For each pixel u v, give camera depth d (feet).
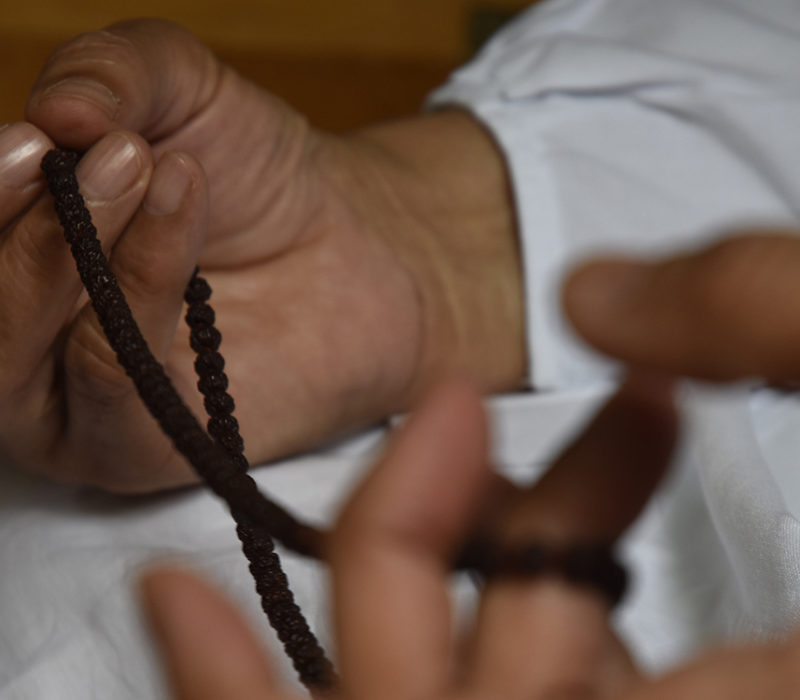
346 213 2.17
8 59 4.14
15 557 1.95
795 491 1.95
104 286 1.53
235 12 4.62
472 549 1.24
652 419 1.28
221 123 1.90
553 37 2.85
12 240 1.67
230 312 2.02
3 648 1.89
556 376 2.43
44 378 1.81
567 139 2.61
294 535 1.28
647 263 1.27
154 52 1.79
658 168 2.62
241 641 1.14
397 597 1.16
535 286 2.43
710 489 1.81
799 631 1.12
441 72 4.81
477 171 2.58
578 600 1.22
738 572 1.78
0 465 2.03
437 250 2.39
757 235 1.24
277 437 2.04
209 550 1.94
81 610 1.89
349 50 4.74
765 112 2.61
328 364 2.06
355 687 1.15
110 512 1.99
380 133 2.64
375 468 1.19
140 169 1.65
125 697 1.83
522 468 2.22
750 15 2.80
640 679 1.20
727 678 1.11
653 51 2.73
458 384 1.20
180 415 1.34
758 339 1.21
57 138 1.69
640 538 1.99
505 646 1.21
